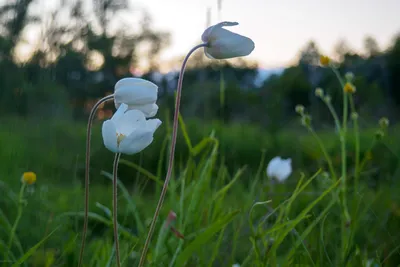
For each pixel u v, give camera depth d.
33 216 0.94
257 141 2.87
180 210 0.76
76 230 0.81
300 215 0.66
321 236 0.71
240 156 2.46
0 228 0.89
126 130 0.57
